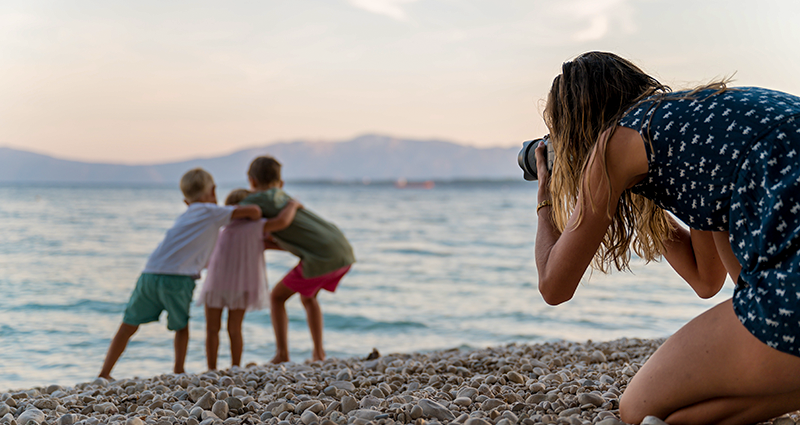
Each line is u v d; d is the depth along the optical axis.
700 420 1.70
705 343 1.64
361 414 2.20
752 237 1.52
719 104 1.60
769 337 1.48
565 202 1.95
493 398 2.44
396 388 2.88
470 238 21.52
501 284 11.01
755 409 1.64
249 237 4.61
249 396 2.70
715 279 2.17
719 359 1.60
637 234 2.16
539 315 7.95
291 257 15.19
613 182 1.72
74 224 26.42
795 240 1.44
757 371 1.53
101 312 7.96
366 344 6.57
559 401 2.27
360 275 12.34
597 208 1.74
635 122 1.68
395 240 20.81
